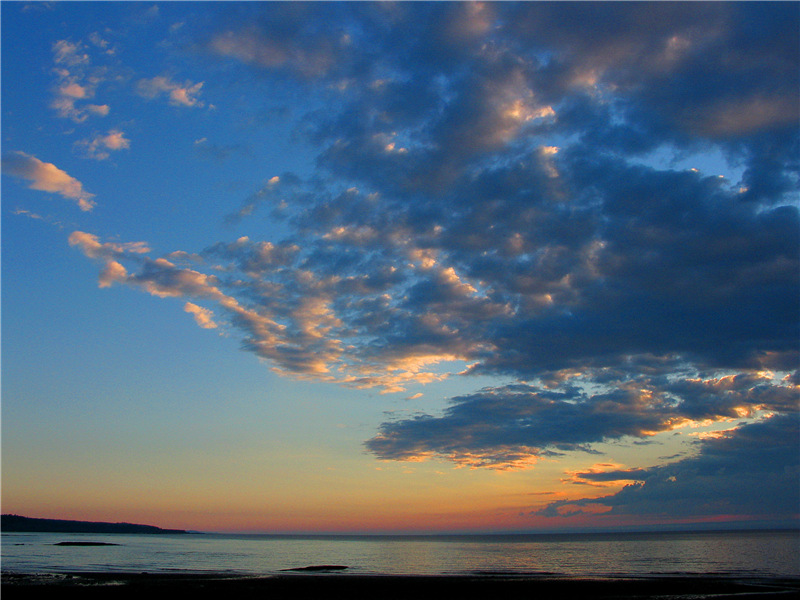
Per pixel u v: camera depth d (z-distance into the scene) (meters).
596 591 54.66
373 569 80.44
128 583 57.97
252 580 60.94
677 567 85.00
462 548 166.75
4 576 64.44
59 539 197.88
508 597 51.28
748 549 143.62
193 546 169.00
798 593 53.03
